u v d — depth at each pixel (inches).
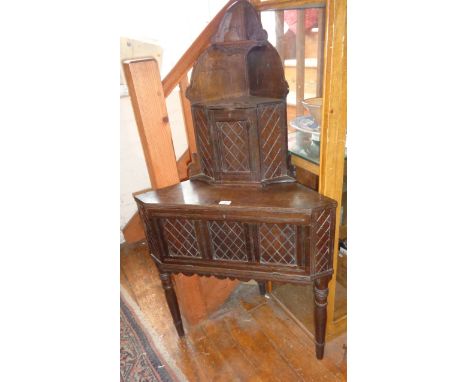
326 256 43.4
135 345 61.4
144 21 72.6
